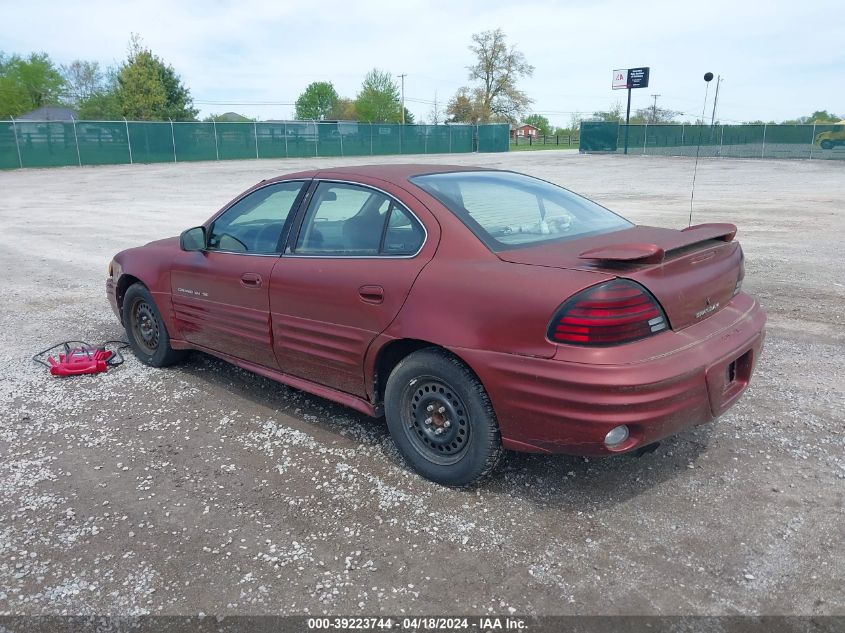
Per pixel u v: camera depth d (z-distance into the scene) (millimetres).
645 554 2990
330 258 3916
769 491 3439
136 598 2797
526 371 3049
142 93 56250
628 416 2904
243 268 4395
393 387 3652
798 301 7117
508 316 3098
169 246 5320
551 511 3340
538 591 2783
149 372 5434
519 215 3777
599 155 49750
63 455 4031
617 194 20859
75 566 3004
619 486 3541
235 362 4750
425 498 3490
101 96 72750
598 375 2881
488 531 3193
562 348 2961
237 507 3447
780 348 5621
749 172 30750
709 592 2742
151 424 4445
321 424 4402
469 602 2732
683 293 3154
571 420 2969
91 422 4488
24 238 13773
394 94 93125
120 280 5598
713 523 3191
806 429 4094
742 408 4422
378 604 2736
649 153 49406
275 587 2850
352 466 3840
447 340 3297
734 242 3832
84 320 7129
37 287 8969
